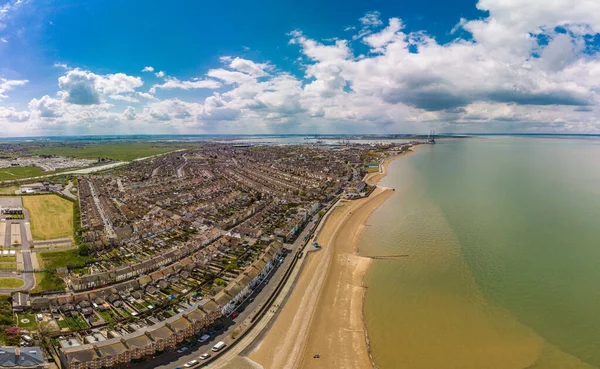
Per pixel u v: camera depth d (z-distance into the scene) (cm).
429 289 16438
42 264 18488
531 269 18112
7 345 11519
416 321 14038
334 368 11506
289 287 16688
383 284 17012
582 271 17675
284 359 11819
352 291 16425
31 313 13838
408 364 11669
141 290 16125
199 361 11425
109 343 11412
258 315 14138
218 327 13262
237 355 11881
